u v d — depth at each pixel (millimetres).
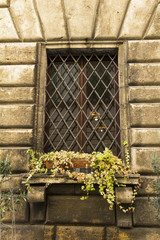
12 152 2916
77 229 2658
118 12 3232
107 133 3232
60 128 3361
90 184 2484
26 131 2982
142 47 3137
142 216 2645
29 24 3301
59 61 3490
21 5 3303
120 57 3227
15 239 2566
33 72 3166
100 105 3359
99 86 3457
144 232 2605
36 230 2682
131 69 3084
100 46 3262
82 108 3264
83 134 3170
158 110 2938
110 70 3455
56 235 2648
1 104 3119
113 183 2574
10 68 3182
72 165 2561
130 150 2891
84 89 3348
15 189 2785
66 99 3447
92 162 2502
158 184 2520
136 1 3209
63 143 3215
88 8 3260
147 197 2719
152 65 3076
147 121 2910
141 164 2789
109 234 2619
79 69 3416
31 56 3217
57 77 3502
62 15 3271
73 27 3271
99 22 3252
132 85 3068
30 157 2908
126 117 3020
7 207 2566
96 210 2703
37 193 2568
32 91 3111
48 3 3275
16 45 3266
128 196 2498
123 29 3227
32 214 2729
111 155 2580
